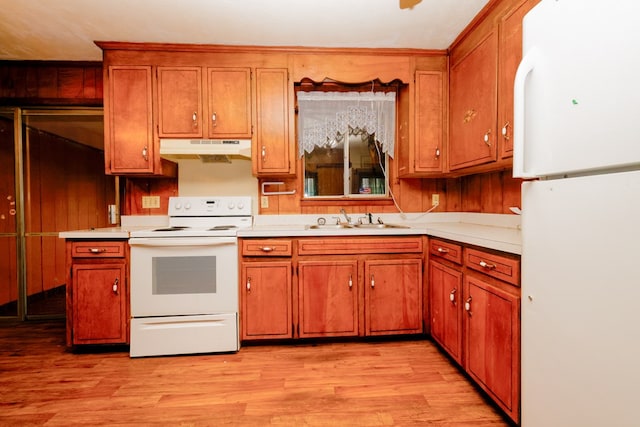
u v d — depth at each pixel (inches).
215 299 85.8
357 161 114.3
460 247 72.6
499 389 57.3
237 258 87.2
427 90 99.9
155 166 95.0
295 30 87.4
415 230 90.4
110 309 85.0
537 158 43.4
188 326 84.9
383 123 110.5
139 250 84.0
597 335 35.3
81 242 84.7
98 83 107.6
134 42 92.5
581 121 36.5
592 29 34.9
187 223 101.2
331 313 88.9
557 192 40.8
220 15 80.0
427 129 100.2
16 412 62.2
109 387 70.4
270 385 70.6
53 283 122.3
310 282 88.3
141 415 61.1
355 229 89.1
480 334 63.8
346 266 88.8
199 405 63.9
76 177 121.3
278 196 108.7
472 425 57.7
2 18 80.4
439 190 113.6
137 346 83.7
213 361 81.7
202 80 95.0
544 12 41.8
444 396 66.1
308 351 86.5
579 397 37.9
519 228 82.4
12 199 112.8
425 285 91.2
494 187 95.0
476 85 83.5
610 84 33.0
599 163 34.4
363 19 82.6
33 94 106.7
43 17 80.0
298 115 108.1
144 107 94.1
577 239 37.8
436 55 100.0
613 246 33.4
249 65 96.3
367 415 60.5
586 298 36.7
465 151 89.4
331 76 98.1
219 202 102.3
